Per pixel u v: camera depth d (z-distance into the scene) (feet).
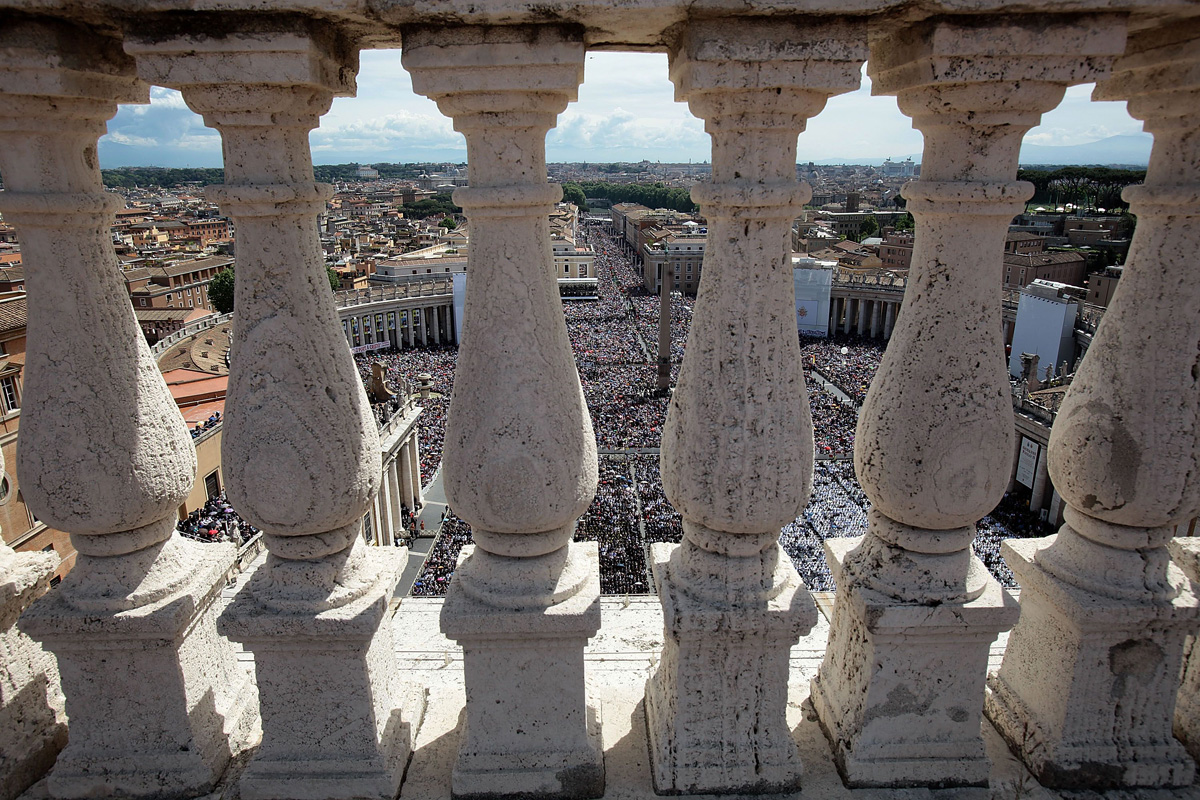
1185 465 13.26
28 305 12.90
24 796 14.83
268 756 14.35
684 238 356.18
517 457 12.30
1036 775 14.96
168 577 14.32
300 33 10.76
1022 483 120.26
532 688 13.92
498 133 11.66
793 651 19.33
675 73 12.25
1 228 202.08
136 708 14.52
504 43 10.85
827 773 14.79
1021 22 10.91
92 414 13.01
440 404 168.55
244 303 12.29
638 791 14.42
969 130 11.96
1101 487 13.78
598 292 338.75
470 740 14.28
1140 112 13.51
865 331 273.75
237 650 18.43
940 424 12.69
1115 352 13.60
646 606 20.97
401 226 489.67
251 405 12.42
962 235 12.30
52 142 12.45
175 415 14.25
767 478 12.42
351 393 13.08
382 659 14.93
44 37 11.41
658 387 179.01
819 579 80.84
